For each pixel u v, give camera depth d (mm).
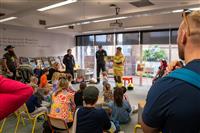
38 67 9578
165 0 6875
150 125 704
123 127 4383
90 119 2254
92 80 10078
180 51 794
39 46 11172
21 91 773
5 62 7582
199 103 646
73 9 8375
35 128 4379
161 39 10258
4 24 8797
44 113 3982
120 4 7465
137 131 2900
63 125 3029
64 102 3344
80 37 13102
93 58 12547
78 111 2307
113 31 11242
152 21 9234
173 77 695
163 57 10195
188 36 744
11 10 8531
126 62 11289
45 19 10070
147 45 10695
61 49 12312
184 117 646
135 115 5121
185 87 663
